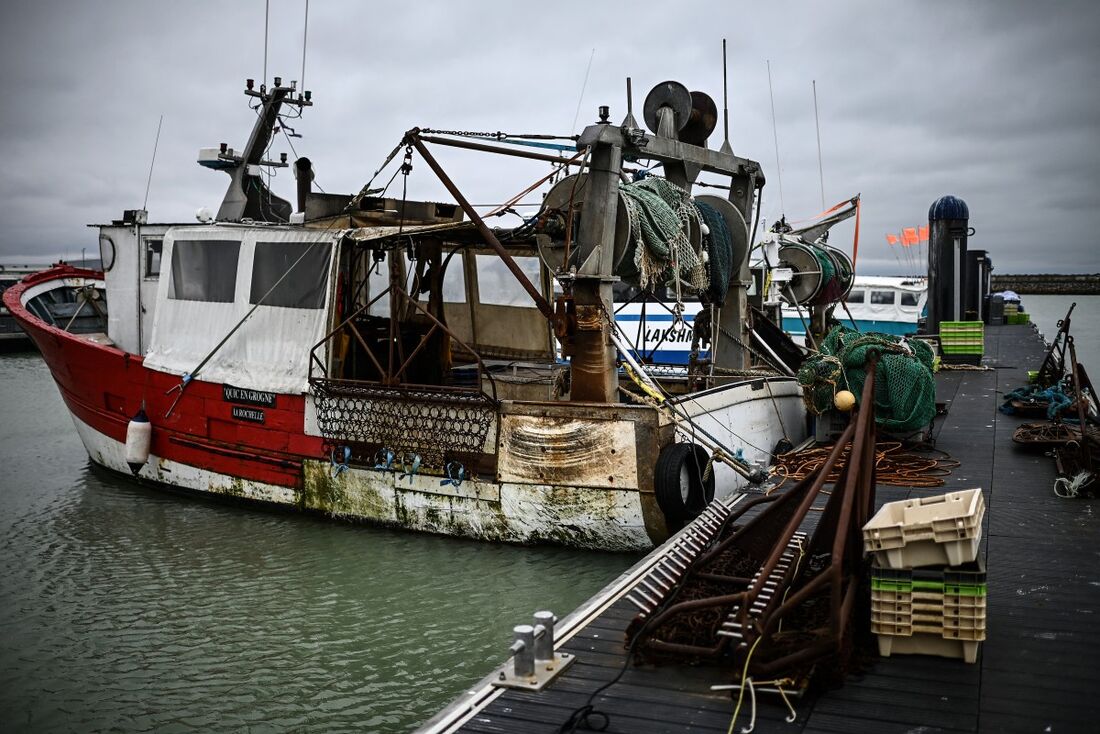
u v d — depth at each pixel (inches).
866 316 1066.7
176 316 435.2
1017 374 636.1
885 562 190.1
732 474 378.0
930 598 187.9
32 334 505.7
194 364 425.4
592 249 340.2
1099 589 227.1
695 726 167.0
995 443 406.6
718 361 456.8
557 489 339.9
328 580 333.7
